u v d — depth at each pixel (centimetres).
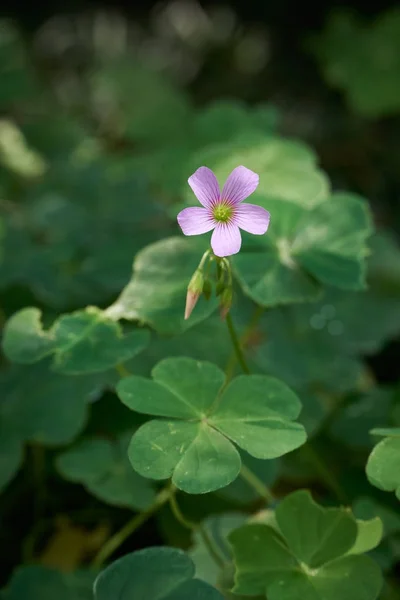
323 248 42
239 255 42
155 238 51
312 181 46
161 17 102
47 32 99
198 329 47
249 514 44
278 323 49
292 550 39
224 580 40
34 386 45
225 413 38
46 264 49
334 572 38
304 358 48
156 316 41
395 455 38
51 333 40
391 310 51
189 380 39
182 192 51
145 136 74
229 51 99
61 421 44
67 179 56
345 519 38
